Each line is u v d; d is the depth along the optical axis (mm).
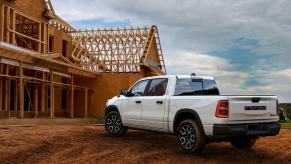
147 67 30328
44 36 25188
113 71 29828
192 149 9633
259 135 9602
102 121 23266
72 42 31047
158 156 9641
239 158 9797
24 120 18078
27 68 20891
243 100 9328
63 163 8727
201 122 9430
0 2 20891
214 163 9086
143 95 11602
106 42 30844
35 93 23500
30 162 8773
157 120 10820
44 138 11305
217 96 9234
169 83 10773
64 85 24312
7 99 21266
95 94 29281
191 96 9859
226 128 9023
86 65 29719
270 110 9828
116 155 9664
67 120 21281
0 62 18828
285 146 11781
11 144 10211
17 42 24656
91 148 10391
